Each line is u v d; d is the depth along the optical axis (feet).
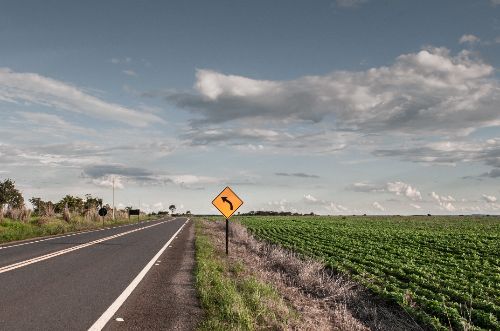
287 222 224.53
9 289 30.96
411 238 114.32
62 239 79.61
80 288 31.94
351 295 39.37
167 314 25.16
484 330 30.86
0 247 62.44
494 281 54.03
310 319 28.55
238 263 48.11
